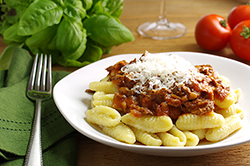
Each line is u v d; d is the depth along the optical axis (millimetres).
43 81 667
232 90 622
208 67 625
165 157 586
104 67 670
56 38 730
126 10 964
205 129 585
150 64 611
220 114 596
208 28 779
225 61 662
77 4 725
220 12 935
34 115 622
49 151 586
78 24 720
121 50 799
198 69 621
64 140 597
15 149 577
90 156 588
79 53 725
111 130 579
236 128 579
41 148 577
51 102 642
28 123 610
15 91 641
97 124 592
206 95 587
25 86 659
